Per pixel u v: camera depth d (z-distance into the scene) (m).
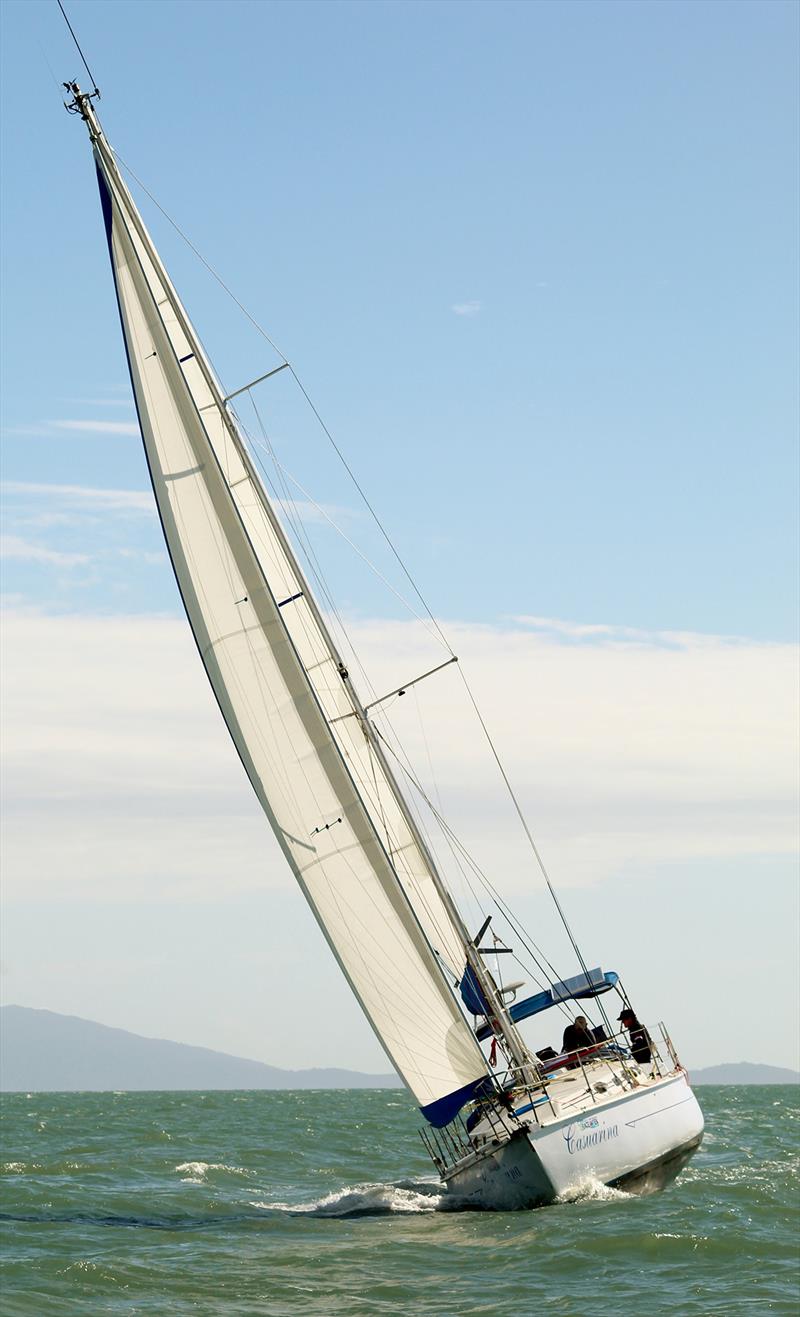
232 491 35.84
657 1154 33.38
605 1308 23.66
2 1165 52.28
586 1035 35.75
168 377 36.00
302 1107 144.38
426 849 35.75
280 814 34.97
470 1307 24.05
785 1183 38.66
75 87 36.41
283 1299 24.97
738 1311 23.23
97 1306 24.53
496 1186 32.91
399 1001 34.00
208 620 35.59
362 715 35.91
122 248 36.19
